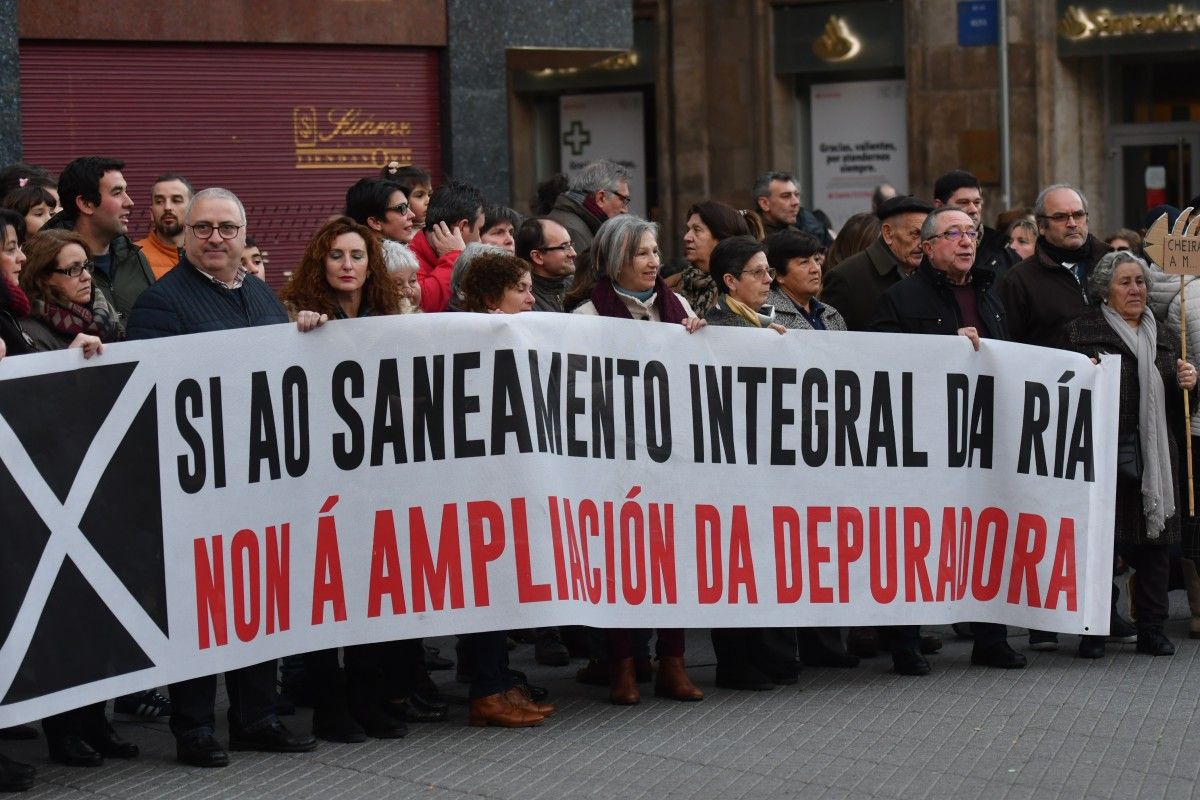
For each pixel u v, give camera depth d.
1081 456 7.59
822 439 7.16
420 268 8.06
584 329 6.70
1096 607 7.59
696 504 6.94
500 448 6.48
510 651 8.42
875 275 8.38
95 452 5.98
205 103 12.69
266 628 6.25
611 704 7.05
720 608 6.97
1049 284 8.26
